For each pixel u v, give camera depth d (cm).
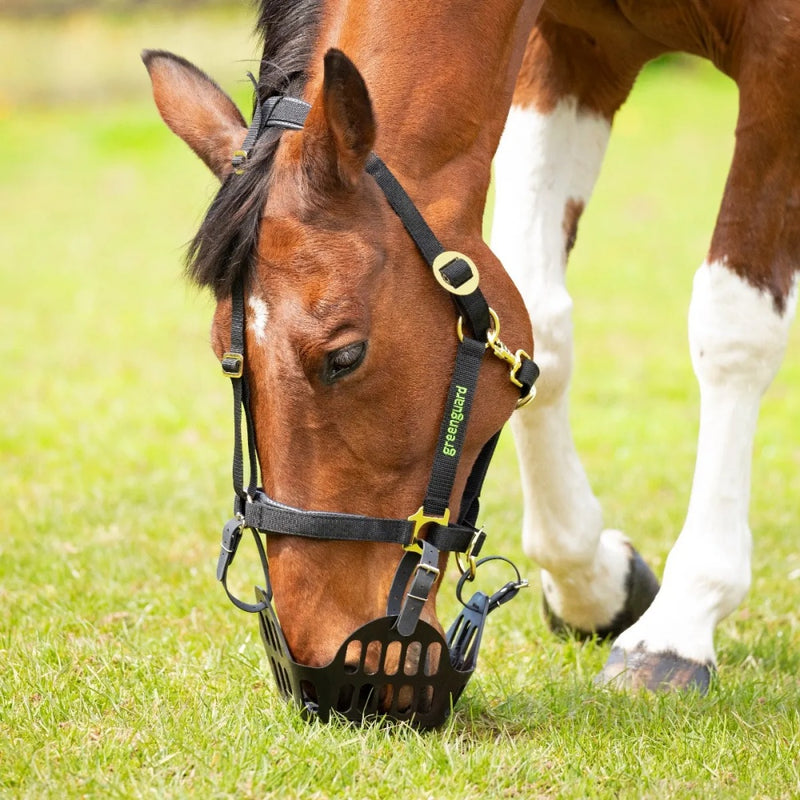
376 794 432
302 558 443
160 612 664
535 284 602
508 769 454
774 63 534
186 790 430
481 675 577
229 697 520
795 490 984
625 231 2408
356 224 434
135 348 1555
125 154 3222
